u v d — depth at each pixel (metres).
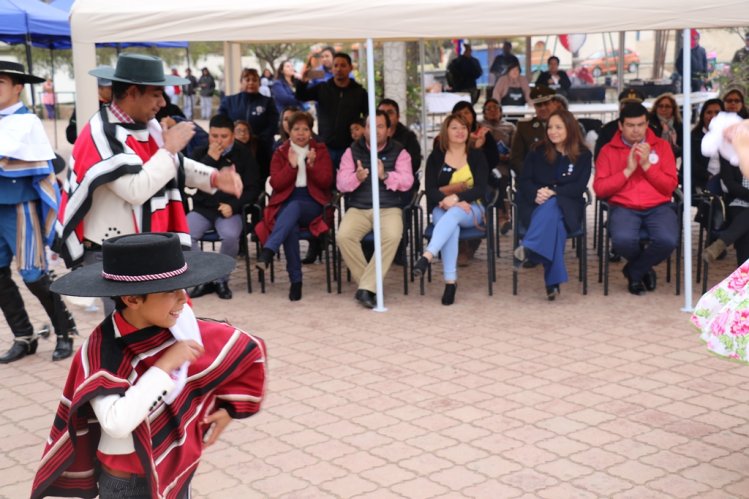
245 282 7.52
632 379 4.93
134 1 6.12
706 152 3.63
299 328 6.13
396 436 4.25
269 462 4.00
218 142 6.99
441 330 5.97
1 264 5.43
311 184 6.98
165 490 2.38
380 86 15.52
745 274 3.51
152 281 2.26
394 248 6.64
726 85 13.48
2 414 4.68
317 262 8.22
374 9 5.91
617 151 6.67
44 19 9.02
